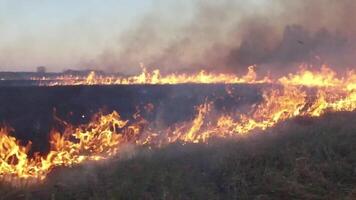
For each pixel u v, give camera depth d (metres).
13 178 7.48
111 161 7.99
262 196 6.74
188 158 8.07
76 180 6.88
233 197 6.61
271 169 7.64
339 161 7.90
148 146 9.84
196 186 6.83
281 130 10.31
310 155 8.20
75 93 12.46
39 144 11.04
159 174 7.04
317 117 12.09
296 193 6.82
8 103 11.42
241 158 8.05
